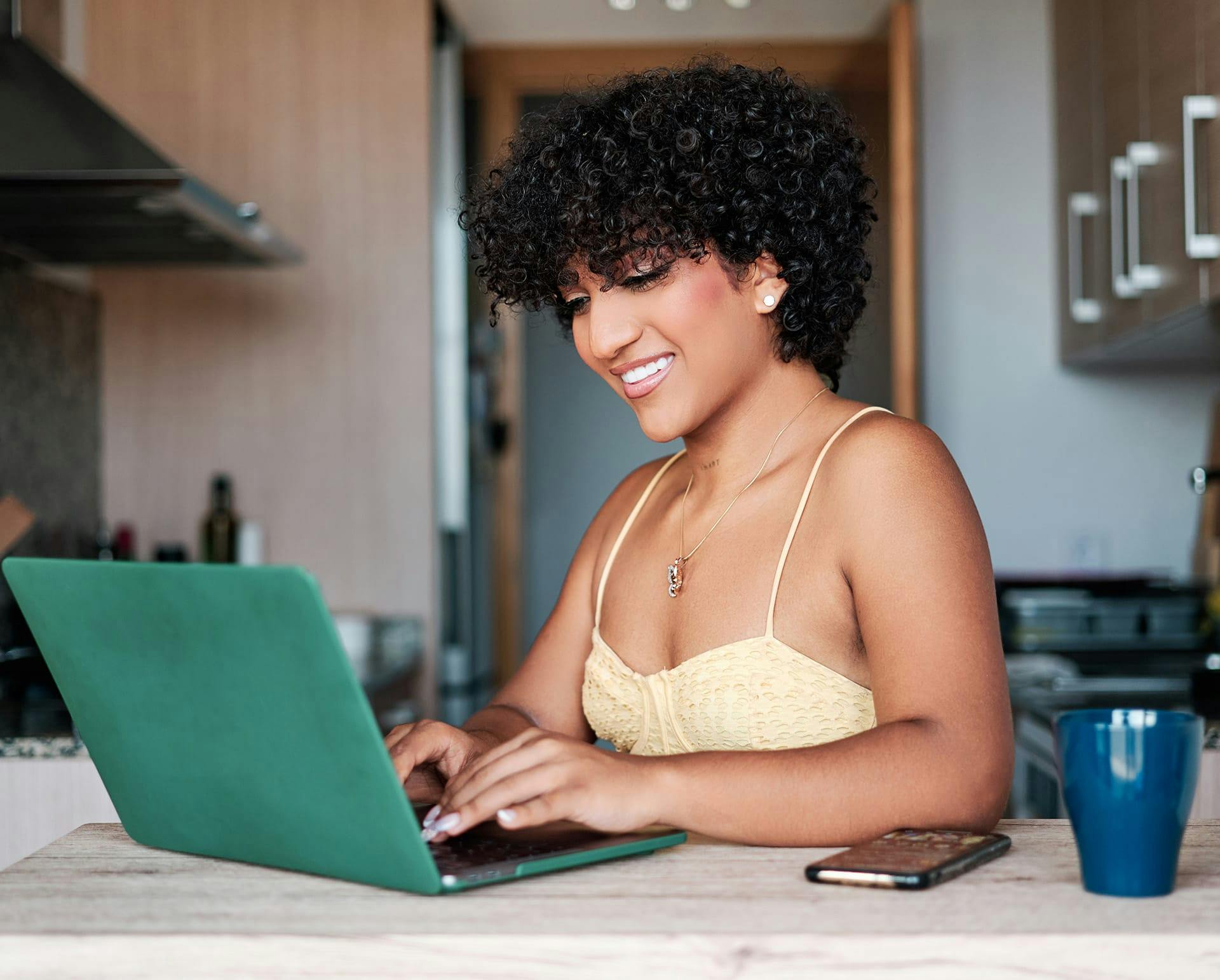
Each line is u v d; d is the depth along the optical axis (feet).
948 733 2.79
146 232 7.90
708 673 3.38
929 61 11.21
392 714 8.91
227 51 9.99
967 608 2.98
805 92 3.75
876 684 3.06
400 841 2.21
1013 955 1.94
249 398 9.98
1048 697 6.84
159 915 2.13
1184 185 7.54
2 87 7.07
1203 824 2.80
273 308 9.98
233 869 2.49
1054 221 11.08
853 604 3.27
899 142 10.18
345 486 9.95
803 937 1.96
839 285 3.63
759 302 3.51
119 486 9.96
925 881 2.23
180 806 2.56
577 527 15.70
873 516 3.14
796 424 3.55
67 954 2.01
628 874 2.37
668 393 3.43
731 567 3.45
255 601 2.17
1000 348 11.16
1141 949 1.94
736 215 3.36
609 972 1.97
